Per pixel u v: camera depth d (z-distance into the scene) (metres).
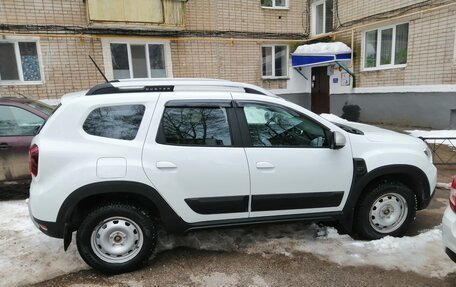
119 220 3.14
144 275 3.20
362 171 3.55
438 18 9.52
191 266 3.33
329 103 13.43
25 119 5.12
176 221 3.23
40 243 3.76
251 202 3.35
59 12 10.41
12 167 5.04
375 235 3.72
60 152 2.99
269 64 13.95
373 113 11.76
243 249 3.62
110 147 3.07
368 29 11.69
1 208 4.78
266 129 3.43
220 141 3.30
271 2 13.51
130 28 11.16
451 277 3.07
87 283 3.08
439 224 4.16
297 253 3.52
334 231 3.91
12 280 3.12
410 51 10.38
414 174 3.68
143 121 3.16
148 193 3.10
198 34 12.30
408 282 3.01
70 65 10.76
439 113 9.76
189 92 3.32
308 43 14.12
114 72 11.42
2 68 10.11
